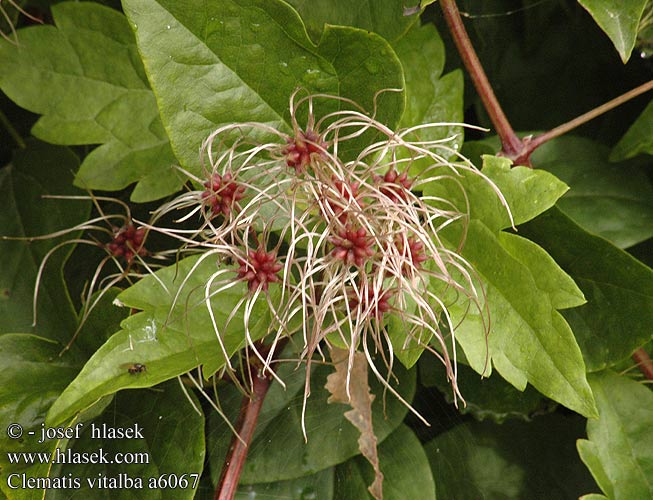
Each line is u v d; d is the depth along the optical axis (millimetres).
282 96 287
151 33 279
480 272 288
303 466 303
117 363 274
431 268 289
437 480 316
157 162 318
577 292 278
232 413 301
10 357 297
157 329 279
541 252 281
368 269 275
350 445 305
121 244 295
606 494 301
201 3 278
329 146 282
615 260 299
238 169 284
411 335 277
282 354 302
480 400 318
